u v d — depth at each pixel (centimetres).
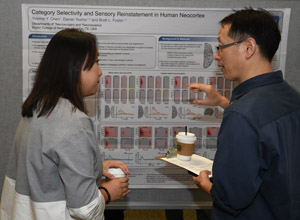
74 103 81
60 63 80
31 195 78
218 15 146
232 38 86
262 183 78
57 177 78
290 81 152
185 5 145
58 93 79
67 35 83
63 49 80
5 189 93
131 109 151
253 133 74
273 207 78
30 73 146
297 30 148
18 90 146
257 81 83
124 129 152
